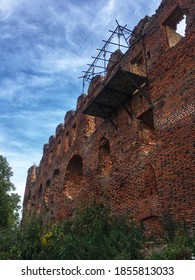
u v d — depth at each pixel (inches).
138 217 408.8
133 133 472.7
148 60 470.0
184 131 358.0
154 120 418.9
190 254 250.4
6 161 1396.4
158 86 429.4
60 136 912.9
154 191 400.2
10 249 349.4
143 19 528.1
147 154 422.9
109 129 558.9
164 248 284.5
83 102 751.7
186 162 343.3
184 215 328.2
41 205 927.0
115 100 514.3
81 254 277.1
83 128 708.0
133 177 445.1
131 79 450.0
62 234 346.6
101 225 369.1
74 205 642.2
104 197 515.2
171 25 461.1
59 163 843.4
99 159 580.7
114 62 593.6
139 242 313.1
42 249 316.8
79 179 776.9
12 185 1350.9
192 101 356.2
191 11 391.5
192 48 375.6
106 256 277.7
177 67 397.4
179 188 345.1
